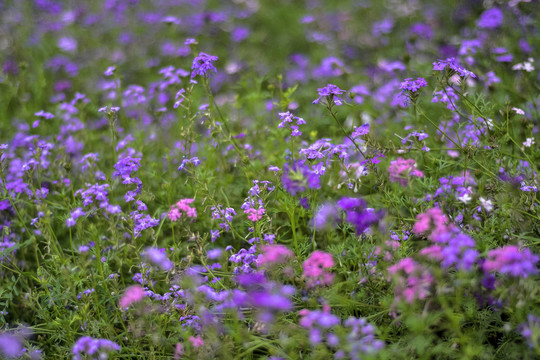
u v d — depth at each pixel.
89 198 5.43
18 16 12.88
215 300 4.63
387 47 10.85
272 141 6.63
